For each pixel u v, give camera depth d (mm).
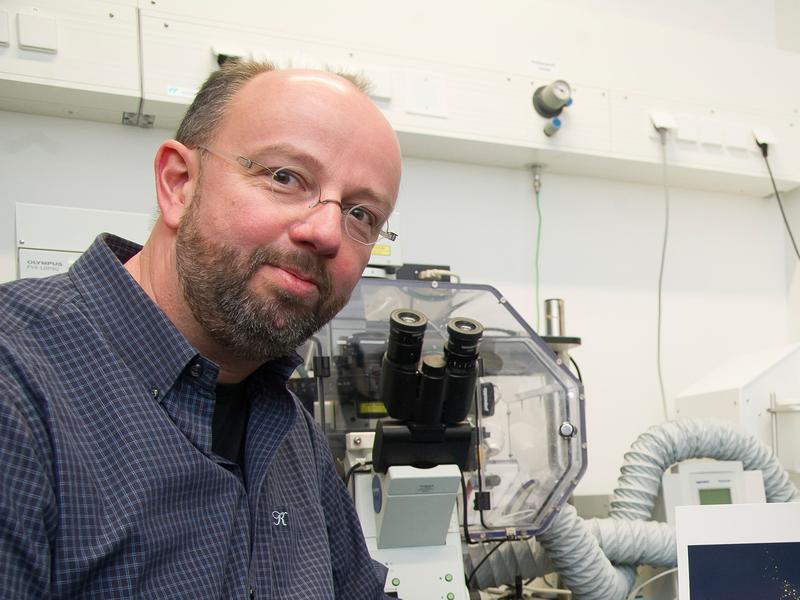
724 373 2146
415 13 2012
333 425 1410
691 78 2342
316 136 823
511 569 1646
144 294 823
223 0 1793
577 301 2271
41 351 752
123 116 1782
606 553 1570
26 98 1670
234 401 975
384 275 1746
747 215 2566
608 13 2369
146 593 727
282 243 804
